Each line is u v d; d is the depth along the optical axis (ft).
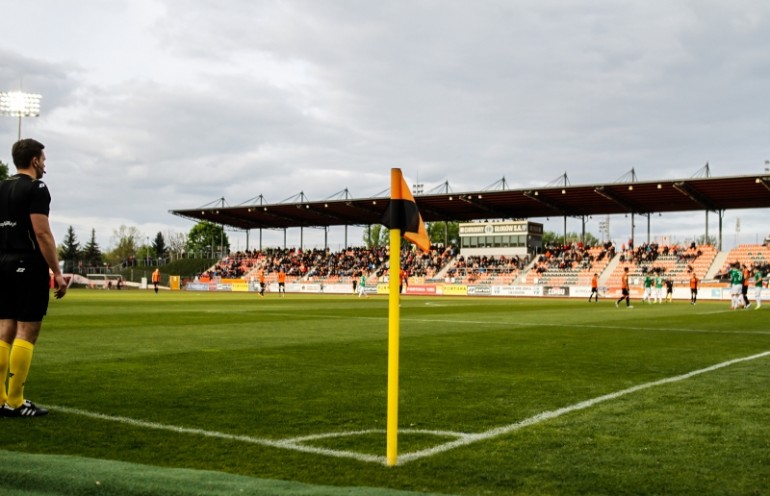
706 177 147.33
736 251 179.11
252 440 16.71
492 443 16.47
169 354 35.58
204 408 20.84
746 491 12.83
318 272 237.86
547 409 20.85
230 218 239.09
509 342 44.37
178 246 486.79
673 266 181.78
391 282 14.32
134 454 15.34
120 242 445.78
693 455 15.40
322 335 48.70
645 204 181.88
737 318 76.48
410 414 20.04
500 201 187.01
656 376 28.27
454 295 202.69
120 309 86.94
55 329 52.60
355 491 11.66
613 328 58.49
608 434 17.47
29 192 19.07
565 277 192.85
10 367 19.19
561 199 180.86
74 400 22.09
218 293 203.62
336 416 19.70
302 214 224.74
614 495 12.57
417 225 14.32
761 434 17.51
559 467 14.37
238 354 35.81
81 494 11.90
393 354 14.37
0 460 13.64
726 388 25.08
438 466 14.39
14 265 19.03
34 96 164.45
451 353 37.27
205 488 11.76
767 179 143.84
